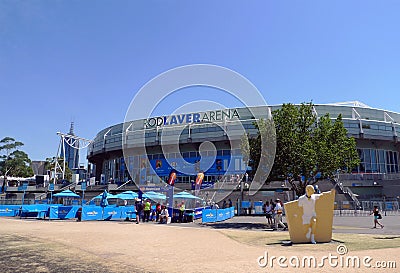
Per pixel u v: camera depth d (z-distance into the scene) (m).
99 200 39.97
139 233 16.14
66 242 12.72
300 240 12.99
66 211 27.58
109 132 57.16
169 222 24.03
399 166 52.47
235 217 31.25
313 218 13.04
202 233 16.44
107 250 11.00
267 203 22.55
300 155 20.55
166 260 9.31
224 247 11.83
